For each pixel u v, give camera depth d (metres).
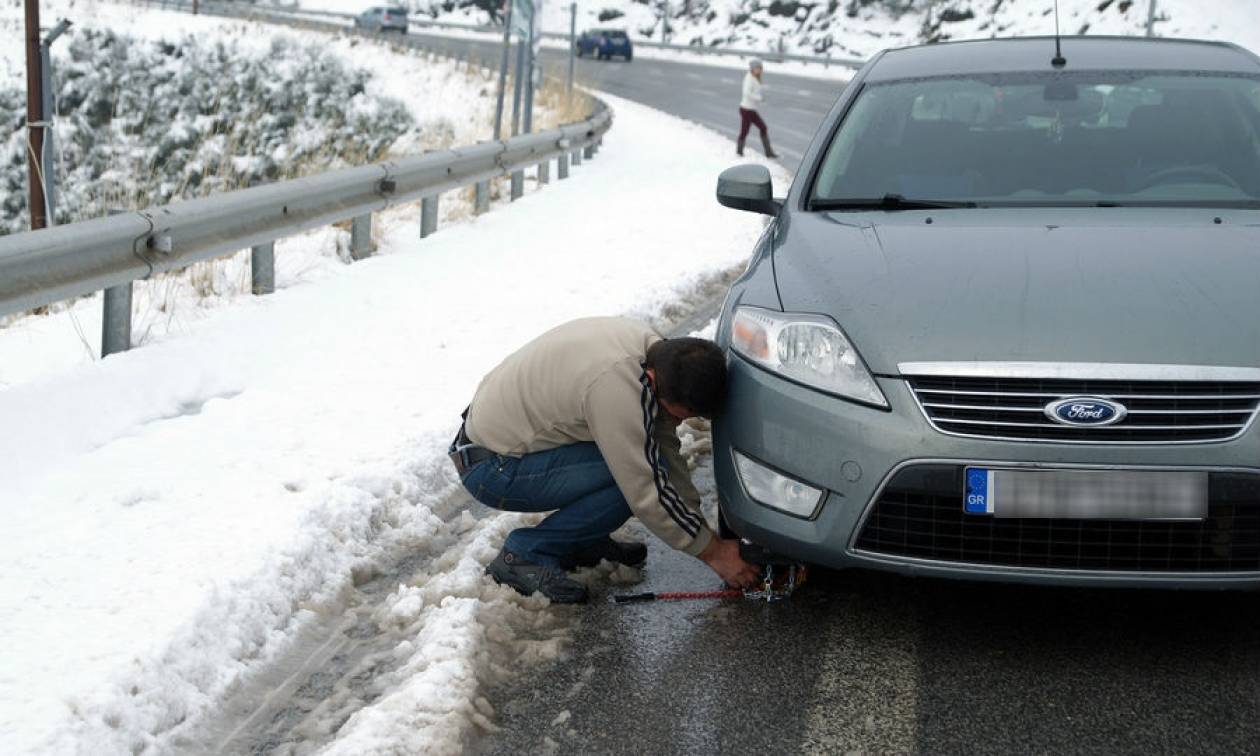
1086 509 3.05
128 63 31.69
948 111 4.59
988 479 3.09
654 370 3.46
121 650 3.15
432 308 7.58
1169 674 3.18
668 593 3.74
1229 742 2.85
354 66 32.41
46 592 3.50
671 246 10.32
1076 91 4.61
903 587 3.74
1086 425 3.04
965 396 3.13
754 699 3.09
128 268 6.04
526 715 3.03
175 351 6.29
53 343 6.80
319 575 3.81
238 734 2.97
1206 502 3.02
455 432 5.11
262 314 7.27
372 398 5.59
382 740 2.79
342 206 8.81
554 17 76.69
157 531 3.95
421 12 84.12
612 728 2.96
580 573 3.88
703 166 18.03
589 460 3.58
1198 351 3.07
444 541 4.20
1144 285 3.30
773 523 3.38
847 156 4.46
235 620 3.41
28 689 2.96
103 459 4.71
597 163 18.42
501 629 3.41
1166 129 4.38
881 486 3.18
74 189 20.70
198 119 30.16
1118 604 3.59
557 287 8.30
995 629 3.46
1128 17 48.28
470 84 32.09
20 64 29.95
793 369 3.37
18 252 5.19
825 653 3.33
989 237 3.69
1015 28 54.06
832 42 65.19
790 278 3.67
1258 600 3.60
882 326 3.29
